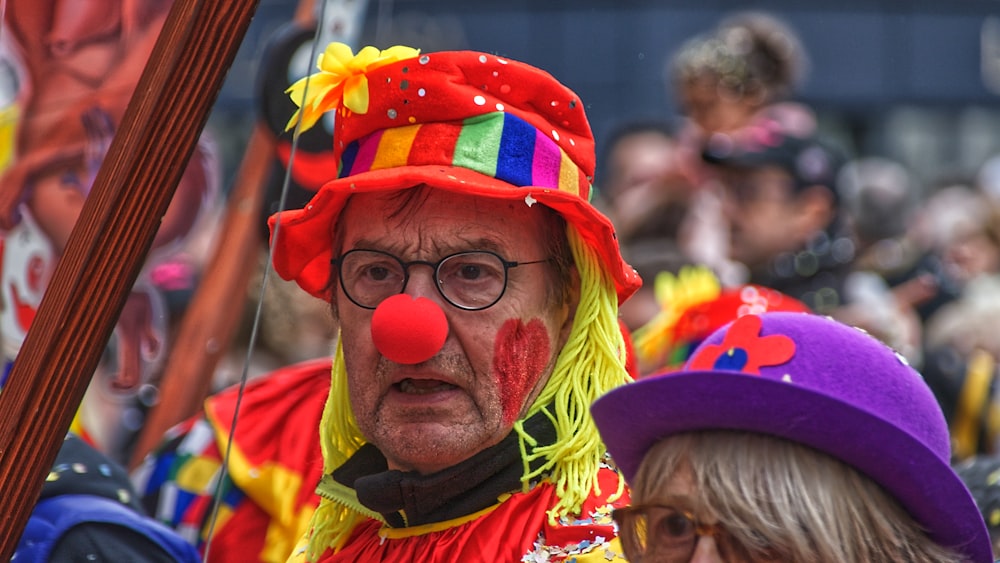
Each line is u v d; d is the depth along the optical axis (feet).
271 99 17.83
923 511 9.76
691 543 9.77
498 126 11.43
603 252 11.76
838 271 24.49
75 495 13.14
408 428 11.40
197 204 17.78
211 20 9.37
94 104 11.96
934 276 31.91
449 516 11.62
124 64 11.87
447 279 11.46
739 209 24.49
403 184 11.19
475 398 11.41
